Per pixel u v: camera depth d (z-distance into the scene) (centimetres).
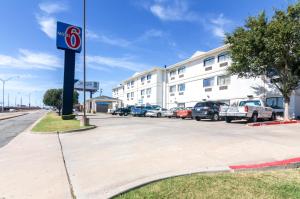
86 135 1351
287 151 789
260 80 2503
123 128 1620
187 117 2806
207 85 3359
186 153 789
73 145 1038
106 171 626
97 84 7694
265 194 450
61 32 2709
